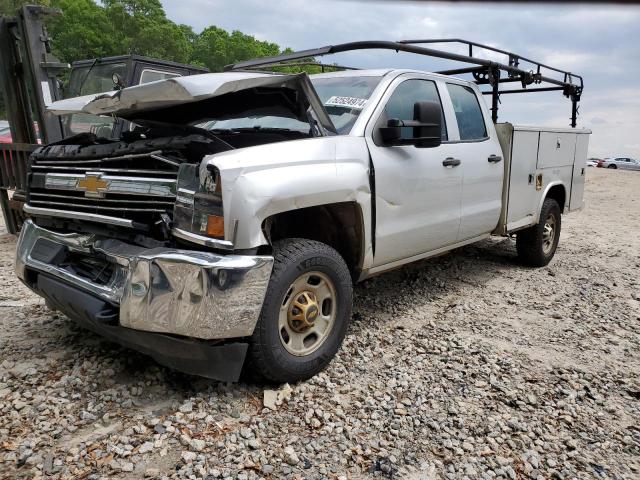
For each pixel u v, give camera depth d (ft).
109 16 216.13
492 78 19.24
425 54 14.99
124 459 8.09
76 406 9.43
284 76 10.25
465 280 18.65
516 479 8.16
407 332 13.64
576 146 21.91
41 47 22.13
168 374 10.69
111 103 10.91
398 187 12.72
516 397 10.53
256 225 9.27
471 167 15.46
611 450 9.00
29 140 24.18
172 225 9.49
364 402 10.10
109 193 10.22
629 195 53.26
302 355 10.52
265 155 9.76
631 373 11.82
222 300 8.77
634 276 19.97
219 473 7.85
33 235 11.51
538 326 14.48
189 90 9.29
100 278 9.91
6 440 8.43
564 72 23.52
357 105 12.73
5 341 12.05
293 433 9.00
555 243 21.34
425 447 8.83
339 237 12.27
